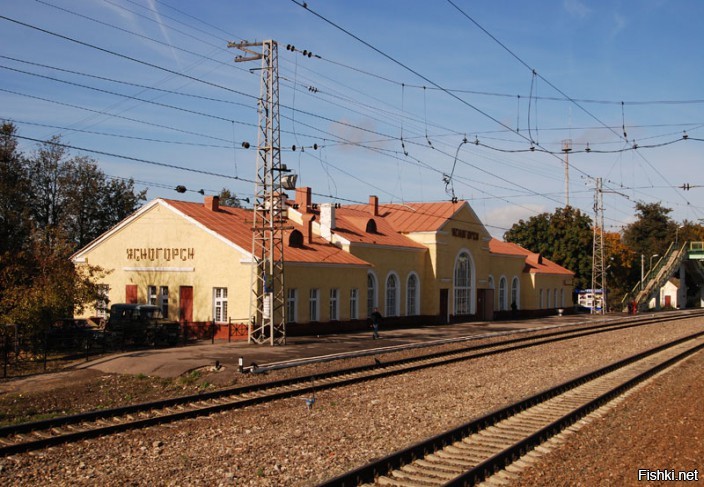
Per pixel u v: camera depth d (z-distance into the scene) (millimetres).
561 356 28031
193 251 34438
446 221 47188
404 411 15609
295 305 34250
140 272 36438
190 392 18297
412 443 12383
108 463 10984
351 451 11734
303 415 15039
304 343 29672
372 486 9773
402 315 43875
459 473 10461
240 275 32531
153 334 29172
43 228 50094
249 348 27156
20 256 29000
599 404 16500
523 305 61812
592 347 32312
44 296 26906
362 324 39312
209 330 33156
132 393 18078
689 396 18188
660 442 12648
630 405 16609
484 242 53875
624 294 90000
